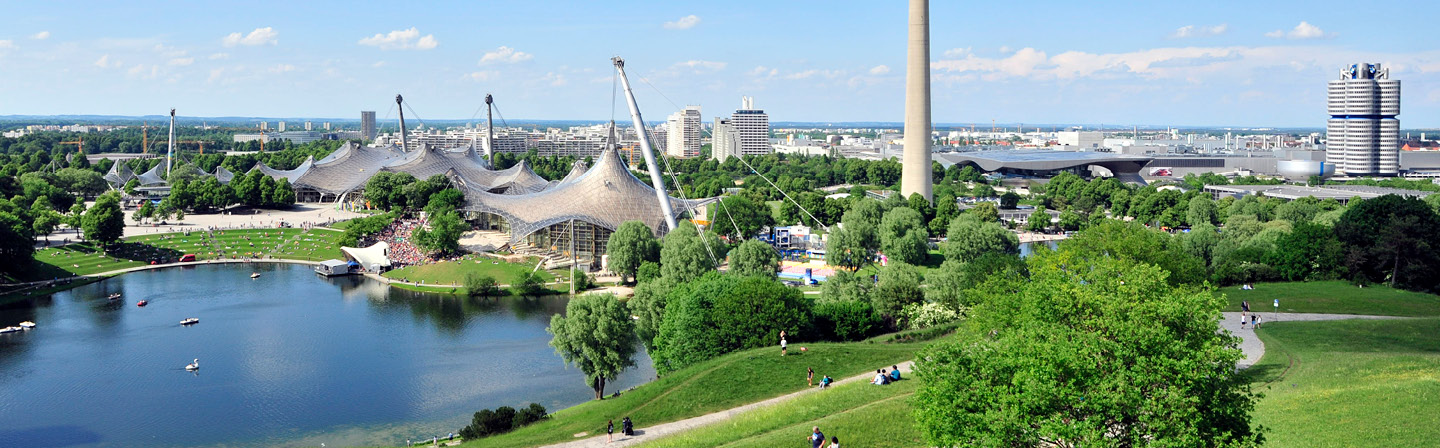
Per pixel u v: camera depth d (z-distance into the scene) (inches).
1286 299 6953.7
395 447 5383.9
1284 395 3865.7
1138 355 2630.4
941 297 6565.0
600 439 4261.8
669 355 5787.4
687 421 4448.8
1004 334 3179.1
